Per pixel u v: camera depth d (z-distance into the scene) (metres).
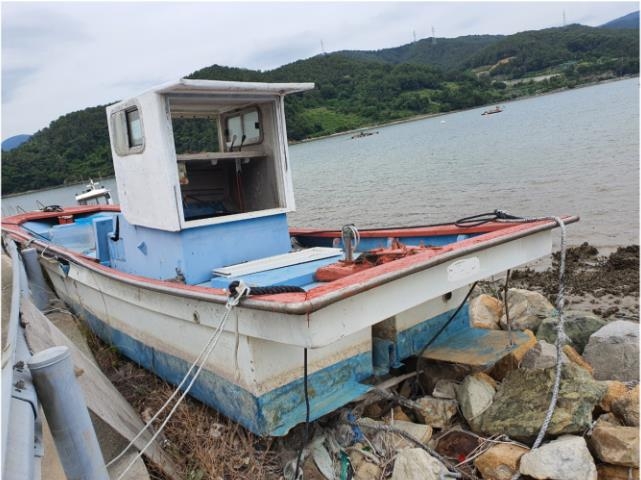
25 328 3.91
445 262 3.82
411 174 25.84
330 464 3.89
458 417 4.38
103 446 3.66
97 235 6.27
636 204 13.24
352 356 4.30
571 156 23.58
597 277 8.47
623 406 3.92
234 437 4.18
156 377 5.29
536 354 4.89
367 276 3.30
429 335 4.88
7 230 8.56
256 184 5.55
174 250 4.76
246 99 4.93
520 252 4.43
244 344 3.74
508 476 3.59
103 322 6.14
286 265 4.64
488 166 24.50
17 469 2.11
